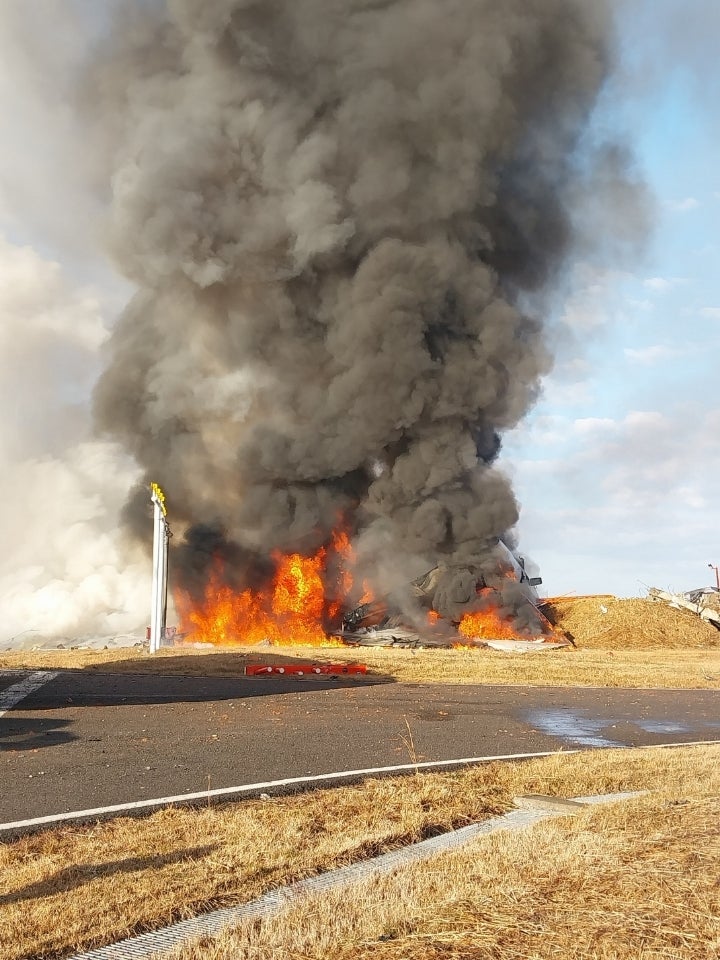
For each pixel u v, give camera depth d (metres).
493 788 9.02
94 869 6.17
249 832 7.15
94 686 17.95
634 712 16.72
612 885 5.27
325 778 9.42
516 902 5.03
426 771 9.98
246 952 4.54
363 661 25.89
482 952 4.32
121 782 9.05
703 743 13.03
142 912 5.27
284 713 14.60
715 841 6.29
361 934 4.69
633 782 9.38
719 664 30.00
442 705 16.53
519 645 36.22
